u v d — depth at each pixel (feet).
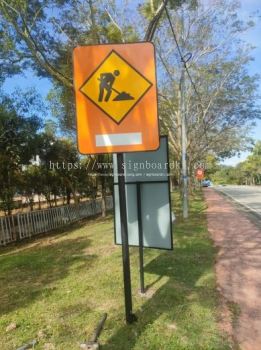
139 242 18.69
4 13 29.89
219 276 21.56
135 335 14.29
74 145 58.95
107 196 73.10
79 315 16.28
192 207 67.26
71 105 51.49
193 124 77.66
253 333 14.64
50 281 21.59
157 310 16.49
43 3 33.27
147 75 14.19
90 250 29.68
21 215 40.16
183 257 25.73
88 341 13.57
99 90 14.32
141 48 14.19
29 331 15.02
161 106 66.69
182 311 16.39
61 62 39.65
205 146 98.17
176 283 20.10
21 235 39.65
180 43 60.44
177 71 63.52
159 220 18.31
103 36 39.17
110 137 14.35
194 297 18.06
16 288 20.67
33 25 32.71
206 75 66.44
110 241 32.76
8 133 40.60
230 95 74.43
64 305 17.53
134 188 18.86
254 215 52.85
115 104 14.29
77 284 20.56
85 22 39.17
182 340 13.87
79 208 57.11
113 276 21.63
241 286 19.84
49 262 26.40
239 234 35.35
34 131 42.39
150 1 33.63
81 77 14.40
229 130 87.51
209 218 49.37
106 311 16.60
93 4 38.68
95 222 52.01
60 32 38.11
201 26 61.16
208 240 32.30
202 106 72.64
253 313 16.43
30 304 17.93
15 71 38.70
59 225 48.70
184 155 51.55
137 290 19.10
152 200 18.48
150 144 14.25
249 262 24.67
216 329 14.78
